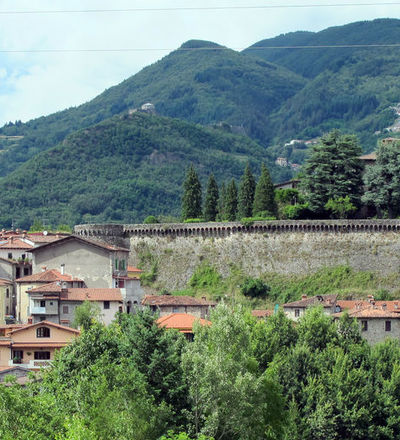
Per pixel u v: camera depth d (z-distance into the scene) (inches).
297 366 6643.7
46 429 4192.9
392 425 6530.5
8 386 5201.8
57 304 7539.4
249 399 5088.6
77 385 4749.0
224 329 5605.3
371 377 6811.0
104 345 5305.1
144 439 4525.1
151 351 5177.2
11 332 6314.0
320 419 6235.2
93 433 4128.9
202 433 4790.8
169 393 5024.6
